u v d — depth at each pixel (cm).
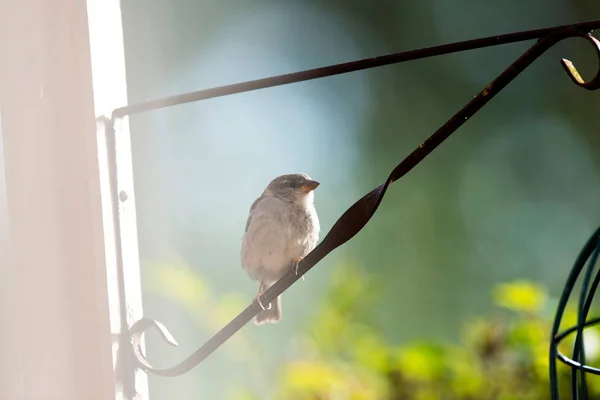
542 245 1616
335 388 845
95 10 437
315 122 1628
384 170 1636
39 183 432
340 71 412
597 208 1612
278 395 920
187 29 1541
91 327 432
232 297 1112
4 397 430
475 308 1538
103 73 438
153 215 1310
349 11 1727
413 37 1730
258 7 1633
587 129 1634
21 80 434
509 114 1678
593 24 378
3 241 451
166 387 1089
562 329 779
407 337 1486
